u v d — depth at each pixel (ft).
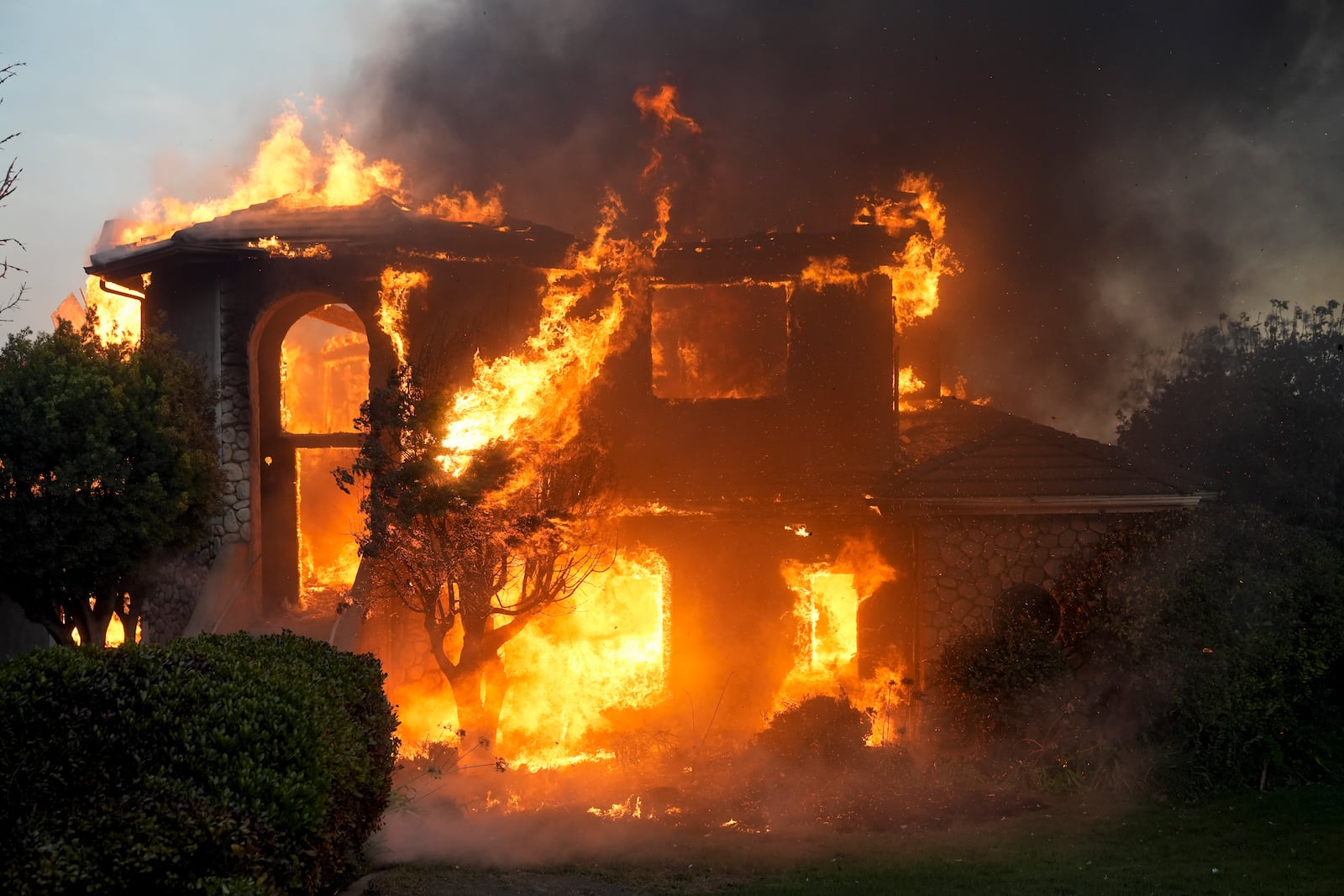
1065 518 59.06
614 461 63.87
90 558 56.90
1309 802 46.80
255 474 67.00
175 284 66.74
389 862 38.99
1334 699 58.49
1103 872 37.81
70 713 24.91
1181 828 44.01
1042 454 59.82
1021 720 53.06
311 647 35.06
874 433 66.49
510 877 38.06
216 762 24.58
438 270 64.69
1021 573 59.00
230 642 32.96
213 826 22.85
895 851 41.75
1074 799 49.06
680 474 65.41
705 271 67.67
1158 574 54.54
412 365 55.31
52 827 22.25
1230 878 36.83
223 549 64.95
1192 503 57.93
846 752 52.70
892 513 59.67
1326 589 54.24
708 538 65.00
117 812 22.58
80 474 55.67
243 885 22.59
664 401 67.46
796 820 46.50
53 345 58.95
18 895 20.97
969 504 57.72
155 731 24.98
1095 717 54.29
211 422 63.62
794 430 66.80
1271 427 65.26
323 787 26.20
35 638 65.41
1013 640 55.06
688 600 64.80
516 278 65.92
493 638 54.29
